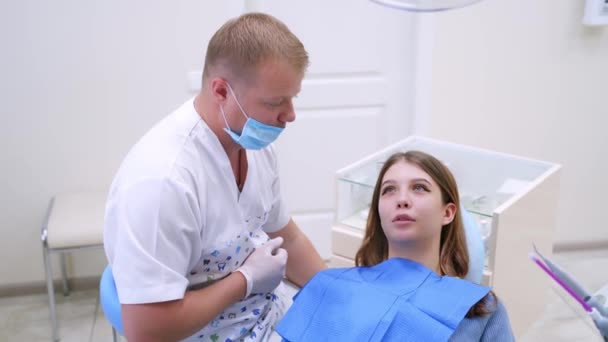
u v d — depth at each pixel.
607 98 2.98
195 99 1.39
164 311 1.25
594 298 1.07
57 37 2.51
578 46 2.88
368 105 2.91
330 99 2.87
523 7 2.78
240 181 1.44
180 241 1.26
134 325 1.25
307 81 2.82
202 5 2.57
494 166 2.07
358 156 2.98
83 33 2.52
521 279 1.98
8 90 2.54
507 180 2.01
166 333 1.26
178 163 1.27
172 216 1.24
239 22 1.25
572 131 3.02
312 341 1.25
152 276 1.23
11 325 2.60
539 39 2.84
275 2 2.69
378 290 1.26
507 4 2.77
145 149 1.29
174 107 2.68
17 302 2.77
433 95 2.87
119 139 2.68
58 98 2.58
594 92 2.96
